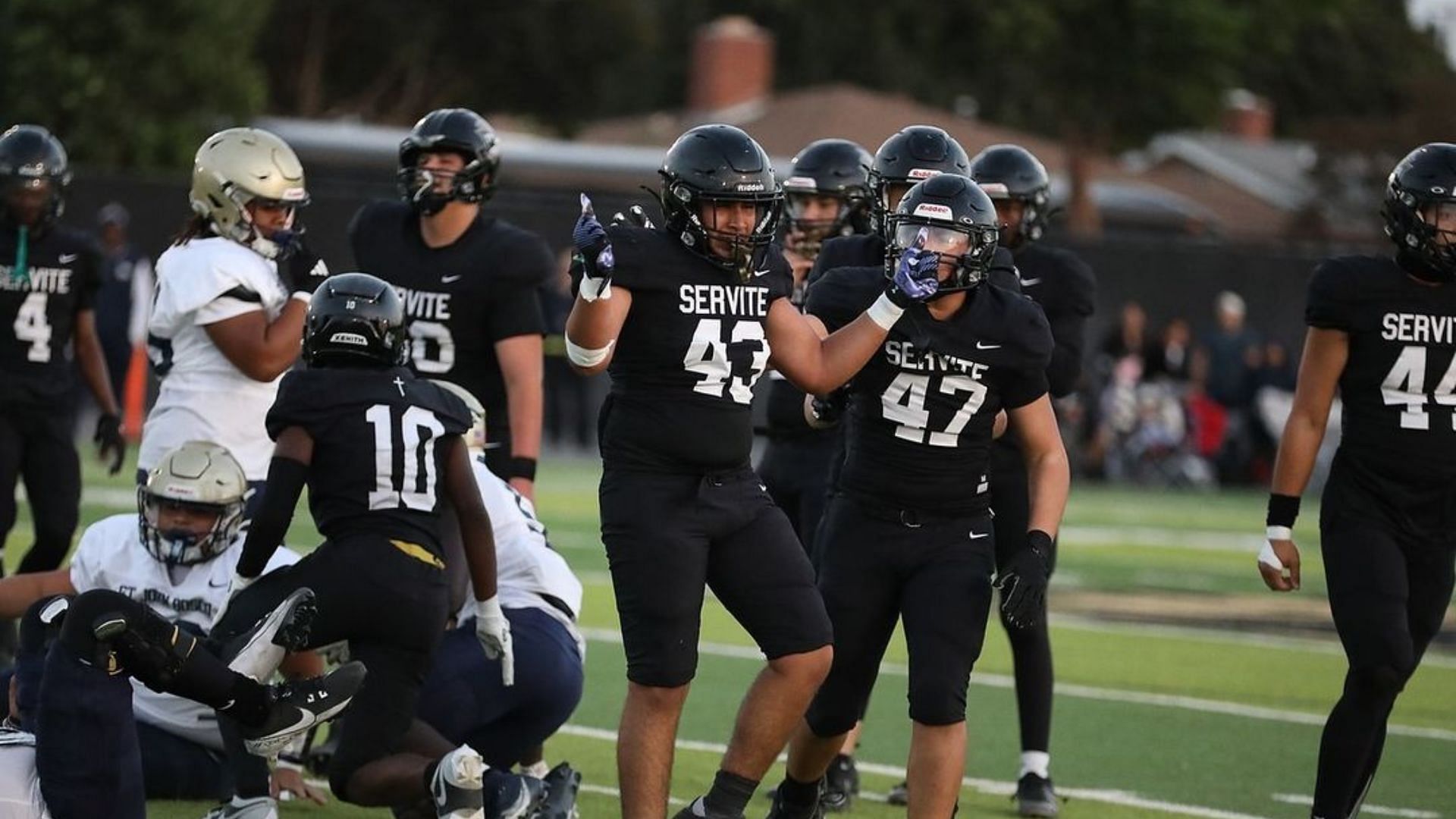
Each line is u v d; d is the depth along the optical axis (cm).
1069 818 2359
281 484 1877
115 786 1717
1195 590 4603
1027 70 11250
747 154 1827
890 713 3000
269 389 2320
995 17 10606
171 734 2166
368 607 1869
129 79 9294
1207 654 3691
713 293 1836
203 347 2305
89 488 5056
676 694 1838
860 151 2580
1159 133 10794
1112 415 7506
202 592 2077
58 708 1698
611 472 1862
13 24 9169
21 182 2725
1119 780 2586
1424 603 2112
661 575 1825
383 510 1888
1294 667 3562
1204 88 10450
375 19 13950
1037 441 1986
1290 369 7581
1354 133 13638
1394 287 2083
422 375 2455
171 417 2302
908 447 1956
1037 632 2383
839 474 2177
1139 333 7656
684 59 17300
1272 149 15712
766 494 1898
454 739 2069
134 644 1712
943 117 13162
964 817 2341
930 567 1956
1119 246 8650
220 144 2294
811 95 13450
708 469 1847
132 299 6191
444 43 14412
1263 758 2756
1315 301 2111
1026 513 2412
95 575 2109
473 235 2447
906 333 1933
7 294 2748
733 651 3453
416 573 1886
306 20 13838
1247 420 7525
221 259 2267
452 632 2100
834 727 1995
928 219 1905
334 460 1889
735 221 1823
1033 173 2452
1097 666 3509
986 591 1950
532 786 1842
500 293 2428
